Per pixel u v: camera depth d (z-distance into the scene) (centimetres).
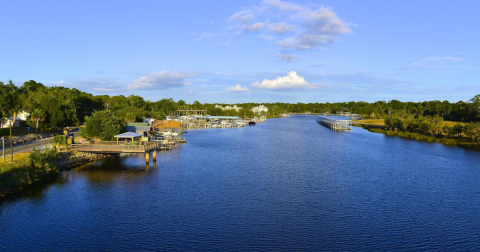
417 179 5109
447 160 6794
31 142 7012
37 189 4297
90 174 5181
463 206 3862
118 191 4294
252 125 18862
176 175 5234
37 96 10712
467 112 16525
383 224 3312
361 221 3384
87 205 3738
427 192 4406
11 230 3059
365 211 3672
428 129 11775
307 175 5350
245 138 11244
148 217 3412
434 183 4869
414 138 11206
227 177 5156
